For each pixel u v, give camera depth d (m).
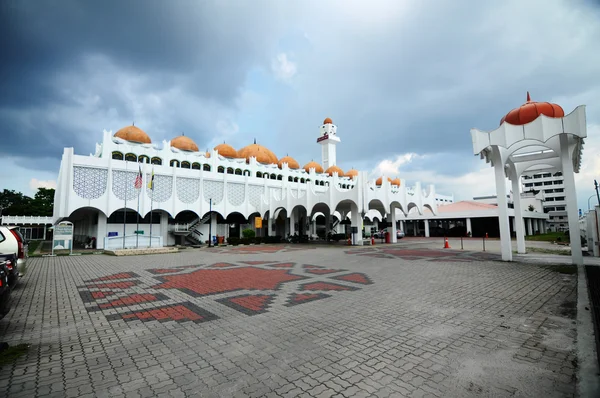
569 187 12.92
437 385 3.48
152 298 7.93
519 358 4.14
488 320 5.81
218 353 4.49
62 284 9.88
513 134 13.27
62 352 4.57
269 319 6.09
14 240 9.88
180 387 3.52
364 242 28.20
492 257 16.38
